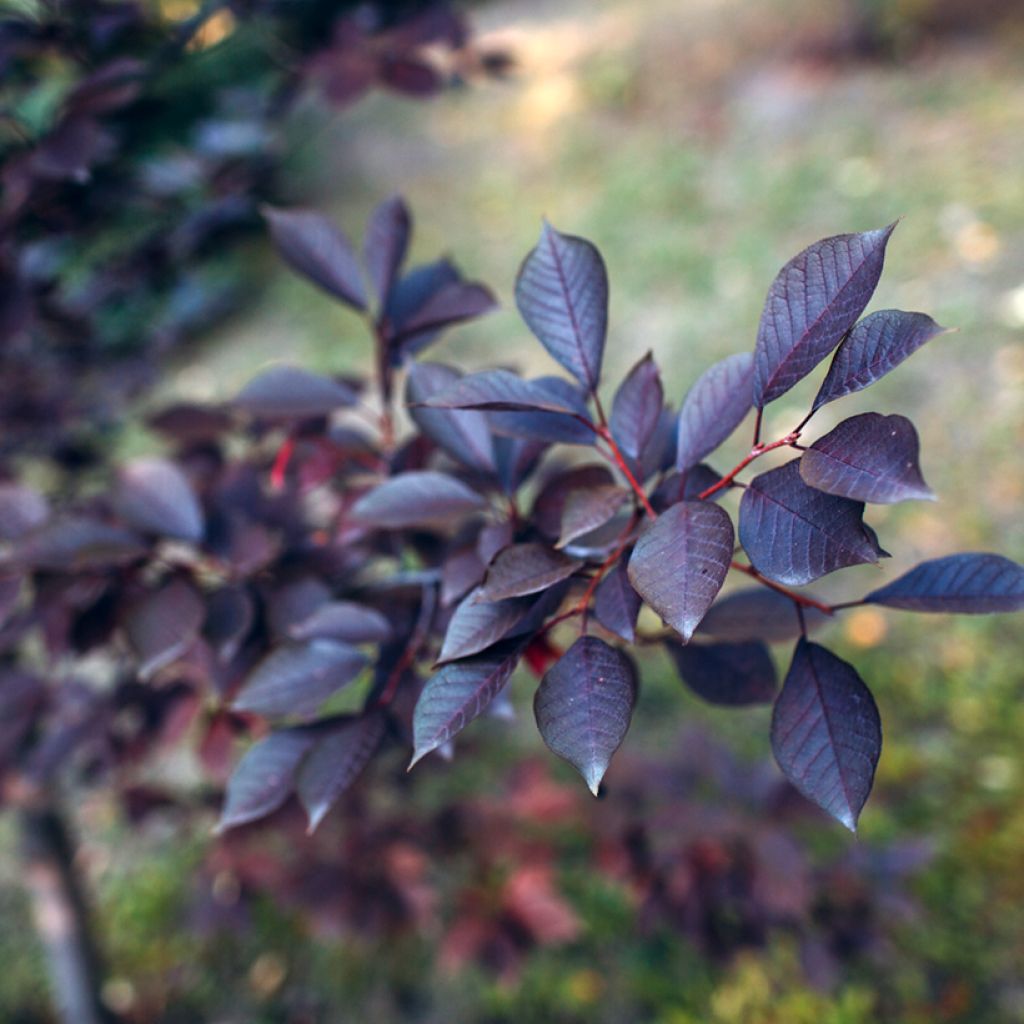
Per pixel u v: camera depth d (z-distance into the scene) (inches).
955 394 96.2
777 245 120.6
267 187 48.4
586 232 131.6
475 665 17.7
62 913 60.2
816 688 18.1
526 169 149.6
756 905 46.2
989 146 125.3
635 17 180.5
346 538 26.8
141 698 37.0
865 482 15.3
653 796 50.8
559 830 70.9
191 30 39.7
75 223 42.5
